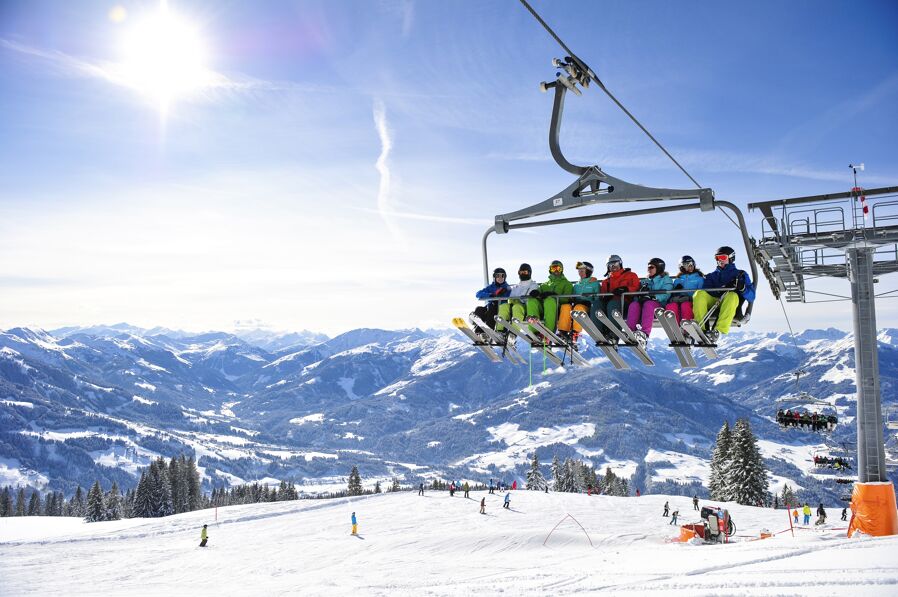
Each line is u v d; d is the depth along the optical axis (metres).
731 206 9.12
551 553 34.53
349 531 44.75
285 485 126.69
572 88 9.27
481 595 19.28
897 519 19.39
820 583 12.41
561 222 10.27
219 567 34.78
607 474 108.94
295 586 28.25
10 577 33.34
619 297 10.71
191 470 117.88
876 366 20.81
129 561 37.50
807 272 23.77
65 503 146.62
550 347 11.33
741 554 19.45
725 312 10.02
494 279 11.45
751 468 66.94
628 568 20.73
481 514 50.34
